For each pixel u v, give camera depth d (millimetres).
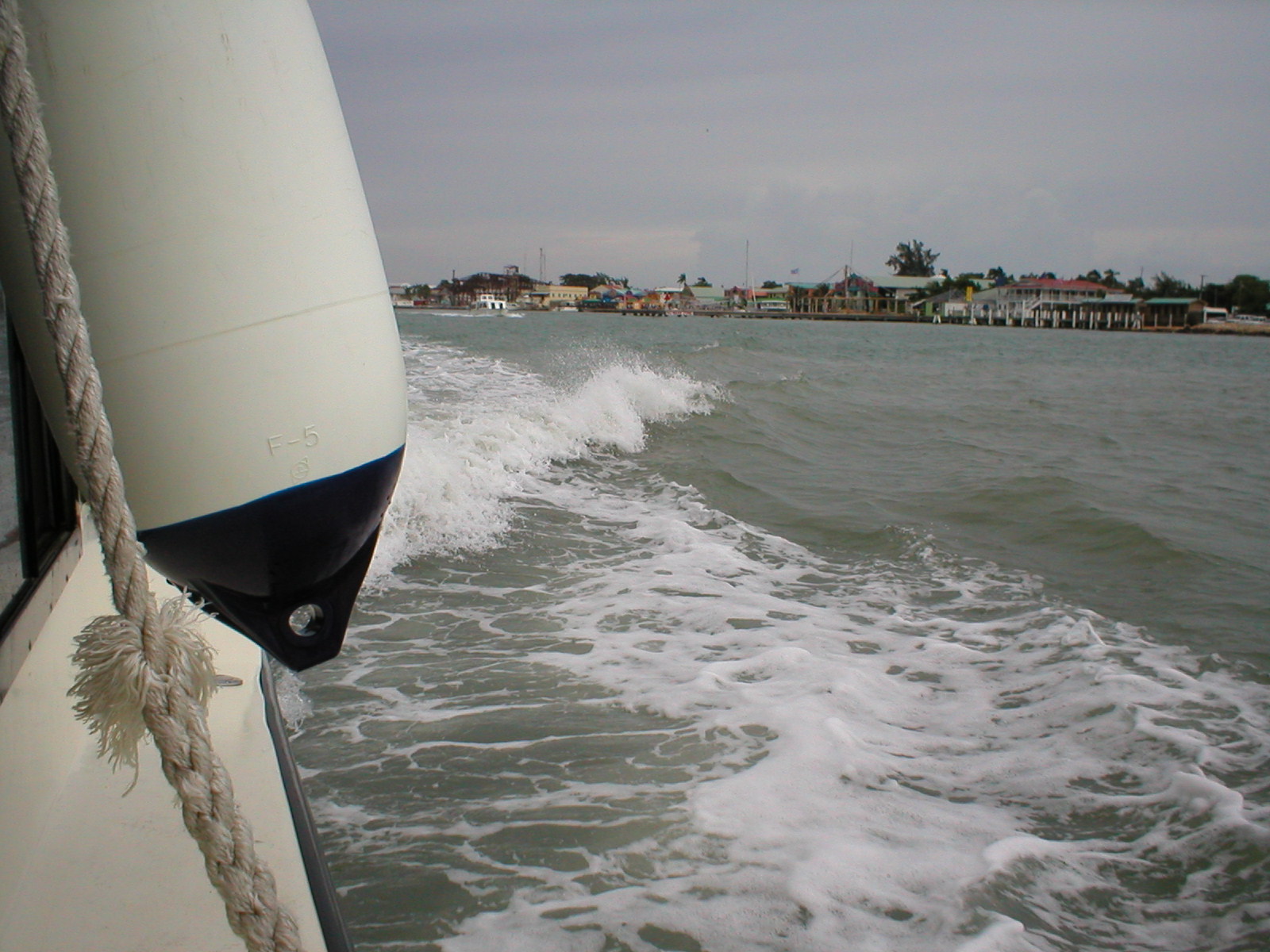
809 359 32281
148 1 1399
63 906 1879
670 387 15312
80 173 1388
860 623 5621
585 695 4355
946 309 144625
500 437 10391
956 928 2701
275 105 1519
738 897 2824
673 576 6398
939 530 8289
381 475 1707
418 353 20812
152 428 1477
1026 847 3160
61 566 2533
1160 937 2779
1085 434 15578
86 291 1416
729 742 3867
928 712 4324
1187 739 4035
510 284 152875
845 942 2629
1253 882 3033
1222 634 5703
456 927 2691
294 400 1541
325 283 1567
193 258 1447
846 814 3326
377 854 3057
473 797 3430
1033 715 4309
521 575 6367
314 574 1711
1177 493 10562
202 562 1607
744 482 9953
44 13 1345
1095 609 6180
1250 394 25312
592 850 3076
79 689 1109
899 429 15156
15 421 2090
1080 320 132875
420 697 4340
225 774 917
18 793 1896
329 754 3773
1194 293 145500
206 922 1850
